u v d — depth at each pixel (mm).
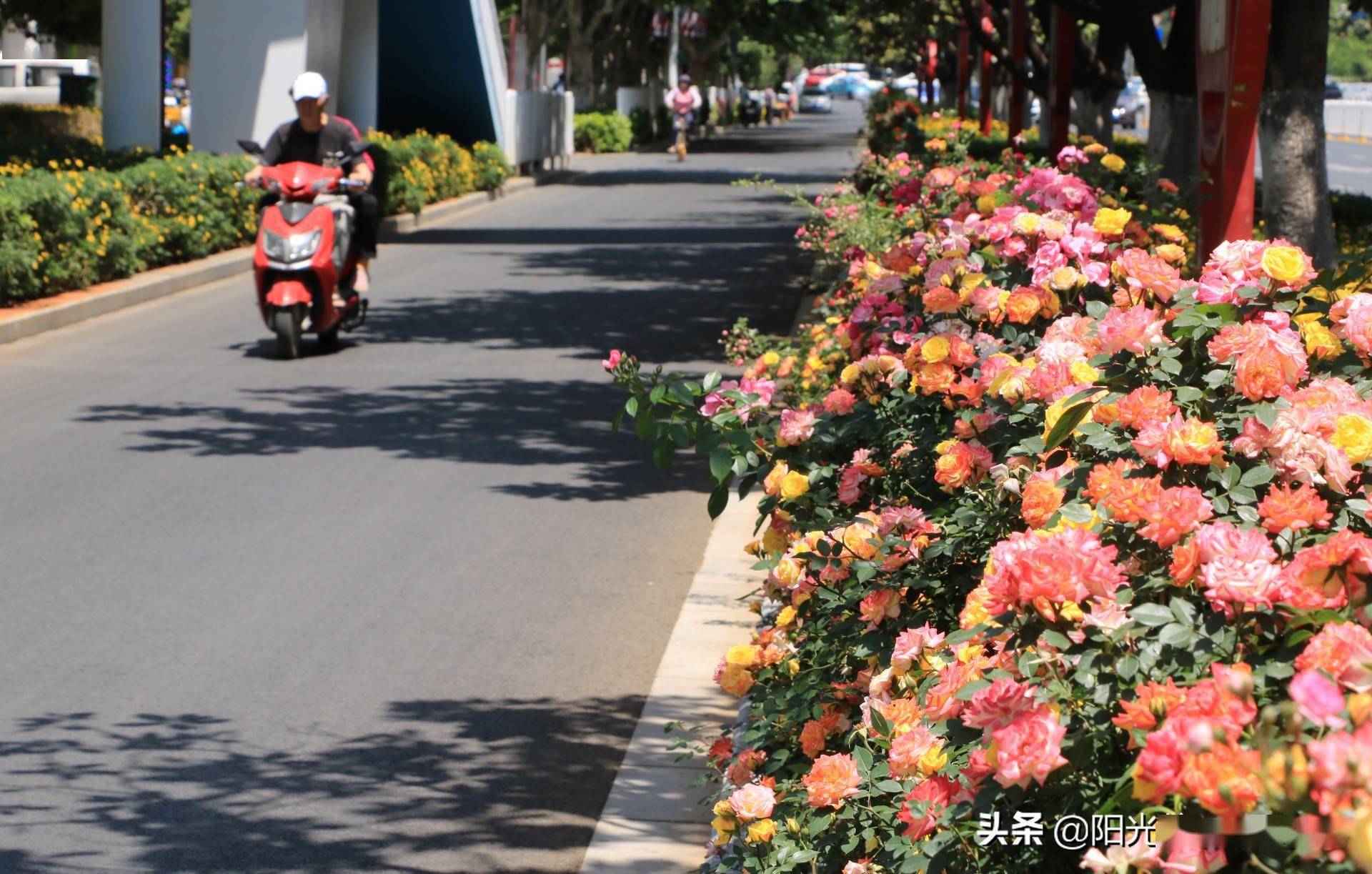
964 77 55281
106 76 27969
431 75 38375
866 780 3865
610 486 10805
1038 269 5770
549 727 6574
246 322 18281
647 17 74125
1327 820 2102
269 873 5238
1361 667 2418
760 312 19047
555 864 5363
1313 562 2762
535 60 48406
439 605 8164
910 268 7031
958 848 3258
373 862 5340
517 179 41062
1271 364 3613
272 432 12344
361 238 16625
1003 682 2846
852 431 5605
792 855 4008
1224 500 3438
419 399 13680
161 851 5391
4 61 55969
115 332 17391
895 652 4105
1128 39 18297
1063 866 2977
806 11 72312
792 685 5164
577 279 22141
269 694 6879
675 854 5273
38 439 11938
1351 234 16031
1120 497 3158
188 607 8047
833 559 4883
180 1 84812
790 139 74312
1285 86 12812
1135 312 4016
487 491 10625
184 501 10195
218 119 28828
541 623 7906
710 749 5645
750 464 5543
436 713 6703
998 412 4703
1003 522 4305
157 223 21578
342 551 9125
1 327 16516
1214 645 2812
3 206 17297
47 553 8969
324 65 29750
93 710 6668
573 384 14422
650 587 8531
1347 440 3354
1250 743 2402
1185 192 10961
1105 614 2850
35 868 5223
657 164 51656
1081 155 10508
